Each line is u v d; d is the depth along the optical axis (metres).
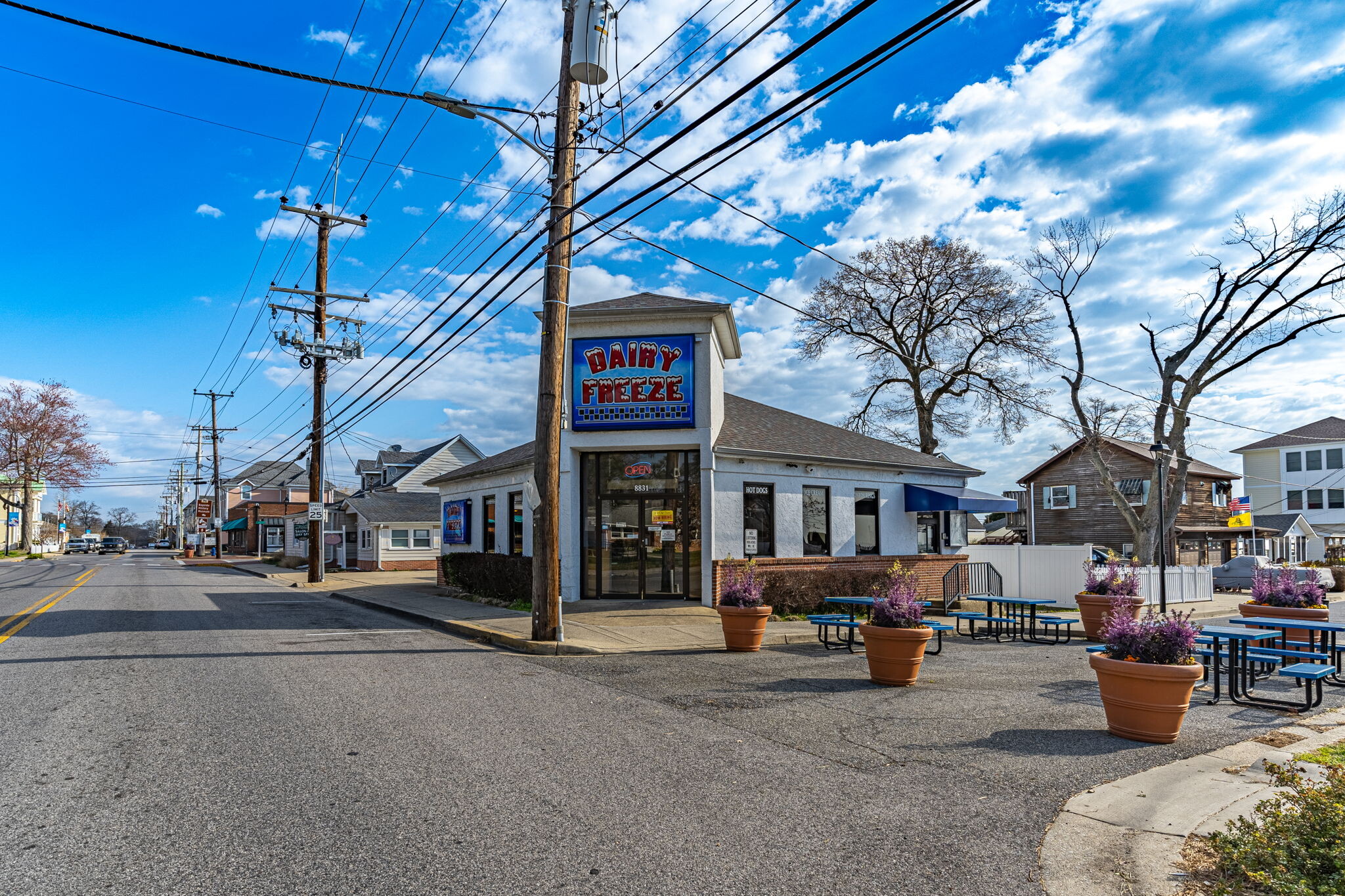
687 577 17.22
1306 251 23.14
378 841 4.54
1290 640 12.46
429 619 15.66
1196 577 23.30
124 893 3.88
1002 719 7.62
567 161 12.71
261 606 19.28
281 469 87.88
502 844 4.51
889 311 37.84
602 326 17.22
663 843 4.55
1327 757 6.24
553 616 12.30
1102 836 4.67
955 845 4.56
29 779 5.62
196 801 5.16
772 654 11.75
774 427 20.48
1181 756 6.41
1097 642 13.69
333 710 7.71
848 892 3.96
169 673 9.59
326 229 28.61
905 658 9.16
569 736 6.85
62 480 69.69
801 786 5.57
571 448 17.34
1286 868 3.75
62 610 17.16
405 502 41.12
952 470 22.45
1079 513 41.72
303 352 28.81
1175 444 26.00
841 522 19.61
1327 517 50.06
